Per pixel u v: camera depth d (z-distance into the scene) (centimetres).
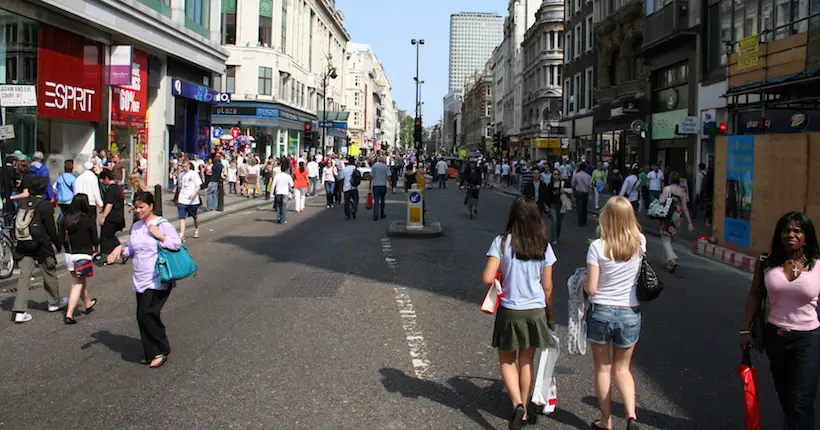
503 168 4591
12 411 516
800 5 1852
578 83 4716
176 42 2820
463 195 3581
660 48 2867
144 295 626
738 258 1277
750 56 1956
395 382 584
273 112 4834
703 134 2466
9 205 1304
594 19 4156
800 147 1153
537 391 507
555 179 1566
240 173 3064
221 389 564
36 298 946
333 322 793
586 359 675
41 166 1644
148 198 631
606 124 3753
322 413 511
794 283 429
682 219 2231
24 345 707
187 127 3362
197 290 983
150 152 2852
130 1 2297
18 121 1850
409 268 1188
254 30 4753
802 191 1148
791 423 436
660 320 841
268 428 481
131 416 505
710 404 550
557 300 953
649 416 521
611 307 466
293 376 598
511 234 483
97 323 803
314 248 1446
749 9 2166
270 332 747
